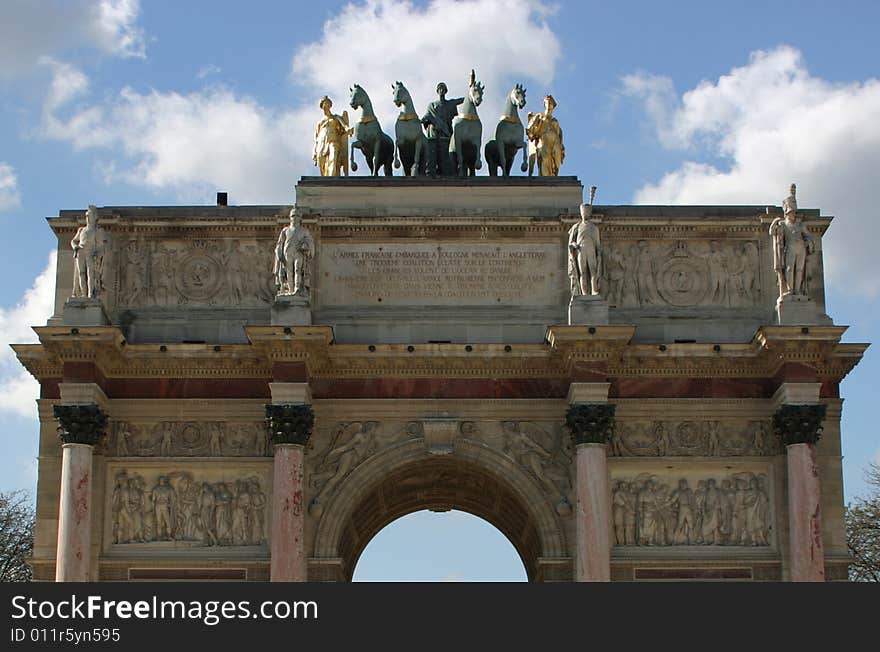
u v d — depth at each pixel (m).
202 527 58.34
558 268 61.19
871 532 82.69
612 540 58.38
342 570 59.28
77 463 56.59
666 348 58.88
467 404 59.38
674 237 61.56
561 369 59.25
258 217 61.34
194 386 59.31
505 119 64.31
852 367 59.53
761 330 57.56
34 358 59.16
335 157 63.50
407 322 60.38
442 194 62.06
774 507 58.66
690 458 58.94
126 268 61.19
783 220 59.78
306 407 57.31
